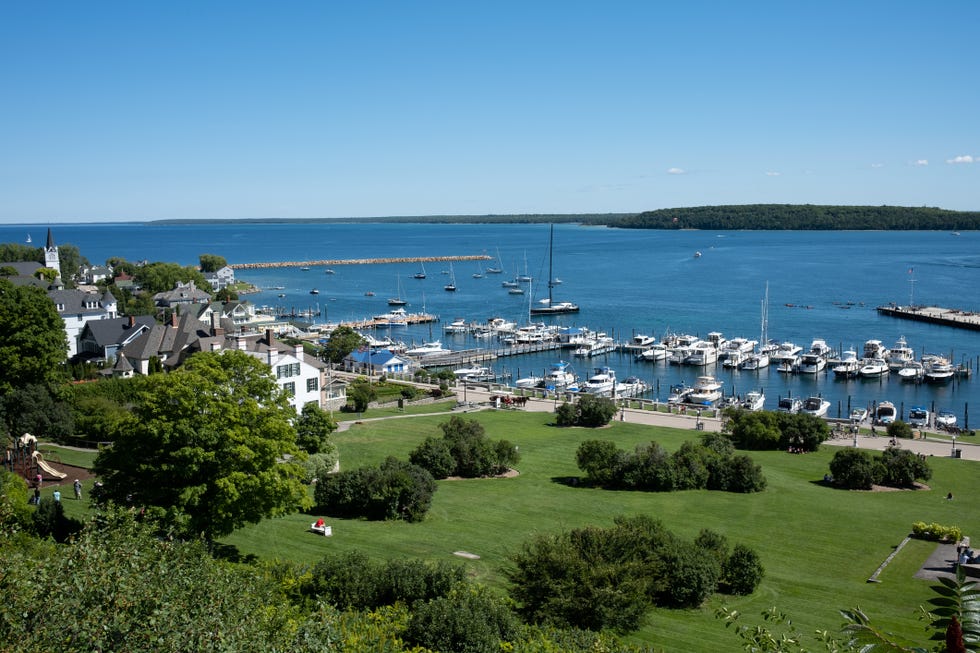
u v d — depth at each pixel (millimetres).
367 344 164750
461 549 53969
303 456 55281
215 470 51281
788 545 58719
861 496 73625
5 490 46344
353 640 31781
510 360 181500
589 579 40375
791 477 80750
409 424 99750
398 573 40281
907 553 57219
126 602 23453
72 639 21875
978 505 71000
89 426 80750
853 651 16078
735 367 169625
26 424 76000
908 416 130125
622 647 36812
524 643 35406
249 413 52938
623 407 116562
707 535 51844
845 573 53031
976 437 107438
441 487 73250
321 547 53469
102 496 50781
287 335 194625
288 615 32125
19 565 24188
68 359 119562
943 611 14117
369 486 61844
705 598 46594
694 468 75000
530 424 104125
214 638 23828
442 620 34594
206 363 53938
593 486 75062
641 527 48531
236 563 47562
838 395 147000
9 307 86312
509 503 67688
